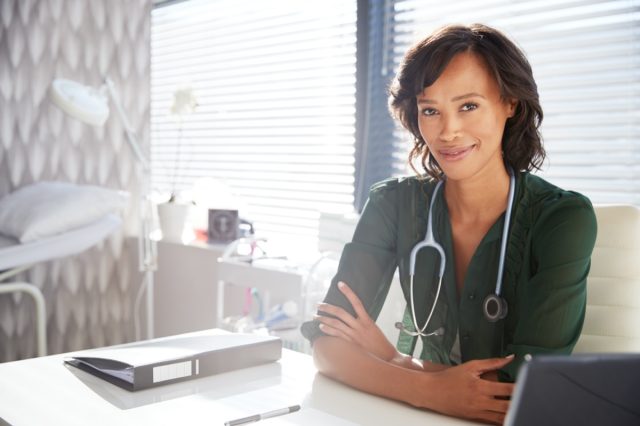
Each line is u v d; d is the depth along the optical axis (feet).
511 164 3.88
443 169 3.70
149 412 3.08
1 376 3.60
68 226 8.61
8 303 9.91
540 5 7.14
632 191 6.65
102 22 10.41
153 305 10.35
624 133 6.68
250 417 2.97
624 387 1.92
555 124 7.11
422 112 3.67
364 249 4.20
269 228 9.98
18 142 9.83
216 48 10.83
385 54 8.46
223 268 7.60
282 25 9.68
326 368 3.69
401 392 3.29
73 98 8.07
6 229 8.73
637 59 6.57
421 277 4.07
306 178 9.45
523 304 3.57
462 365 3.27
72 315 10.43
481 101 3.53
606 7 6.72
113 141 10.62
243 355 3.86
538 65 7.19
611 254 4.25
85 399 3.24
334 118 9.06
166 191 11.79
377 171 8.59
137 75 10.78
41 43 9.93
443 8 7.91
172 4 11.60
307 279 6.73
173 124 11.64
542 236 3.61
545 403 1.89
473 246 3.92
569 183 7.06
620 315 4.19
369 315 4.20
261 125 10.07
